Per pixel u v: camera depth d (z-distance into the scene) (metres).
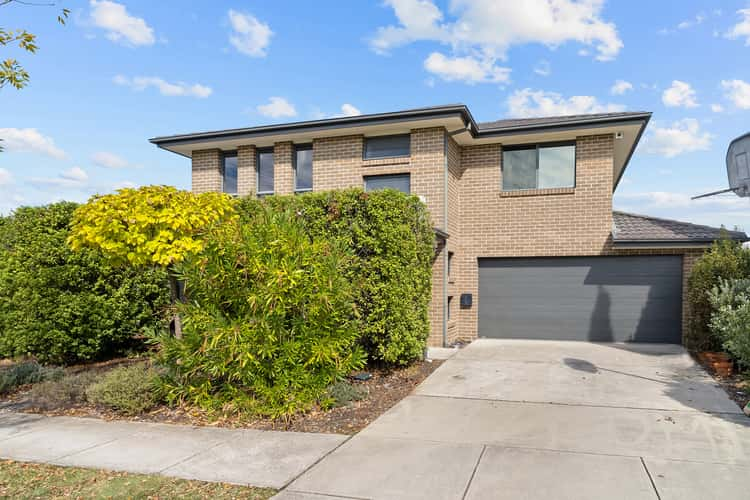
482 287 13.08
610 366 9.14
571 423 5.77
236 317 6.79
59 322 9.33
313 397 6.53
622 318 11.98
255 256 6.55
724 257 9.71
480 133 12.35
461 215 13.15
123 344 10.71
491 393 7.36
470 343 12.27
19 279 9.34
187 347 6.68
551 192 12.37
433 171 11.83
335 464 4.56
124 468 4.50
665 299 11.68
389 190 8.64
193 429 5.81
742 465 4.35
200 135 13.54
